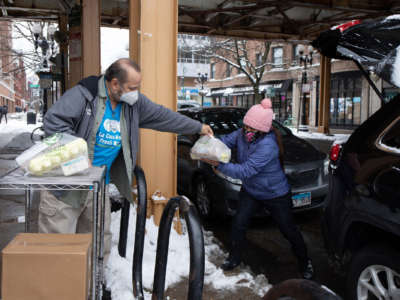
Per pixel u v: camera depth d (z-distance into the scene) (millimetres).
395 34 2865
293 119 32062
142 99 2814
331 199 3006
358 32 3131
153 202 4164
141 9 4105
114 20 14000
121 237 3418
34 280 1710
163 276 2289
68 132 2416
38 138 15266
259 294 3156
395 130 2586
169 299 3020
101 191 2316
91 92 2514
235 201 4777
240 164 3287
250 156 3225
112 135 2623
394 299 2293
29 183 1917
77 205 2545
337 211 2875
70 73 7688
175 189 4273
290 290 1421
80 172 2141
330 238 2994
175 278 3328
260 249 4301
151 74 4199
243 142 3426
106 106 2564
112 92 2486
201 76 38125
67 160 2068
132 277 2953
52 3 12781
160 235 2268
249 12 13133
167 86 4258
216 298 3080
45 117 2434
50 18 14539
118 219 4543
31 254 1703
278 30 15391
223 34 15414
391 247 2363
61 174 2080
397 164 2408
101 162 2688
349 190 2744
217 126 6148
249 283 3338
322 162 4992
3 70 33156
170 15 4211
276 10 13656
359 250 2602
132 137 2697
